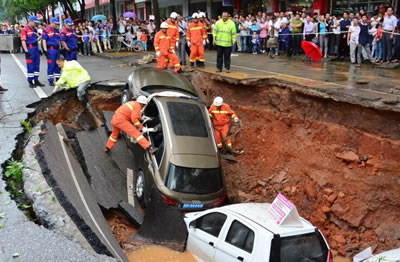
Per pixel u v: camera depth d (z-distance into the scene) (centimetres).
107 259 453
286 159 1101
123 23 2652
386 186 850
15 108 1047
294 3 2292
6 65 1902
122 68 1769
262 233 621
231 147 1216
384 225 833
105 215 915
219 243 686
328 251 646
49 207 552
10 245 467
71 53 1463
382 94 928
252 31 2083
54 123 1125
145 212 885
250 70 1401
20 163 664
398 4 1681
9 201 573
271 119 1182
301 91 1056
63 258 447
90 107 1248
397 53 1389
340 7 2020
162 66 1416
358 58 1502
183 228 782
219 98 1145
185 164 910
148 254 770
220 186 956
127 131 983
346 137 952
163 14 3881
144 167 969
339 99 948
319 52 1459
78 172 873
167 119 970
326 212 920
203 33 1523
